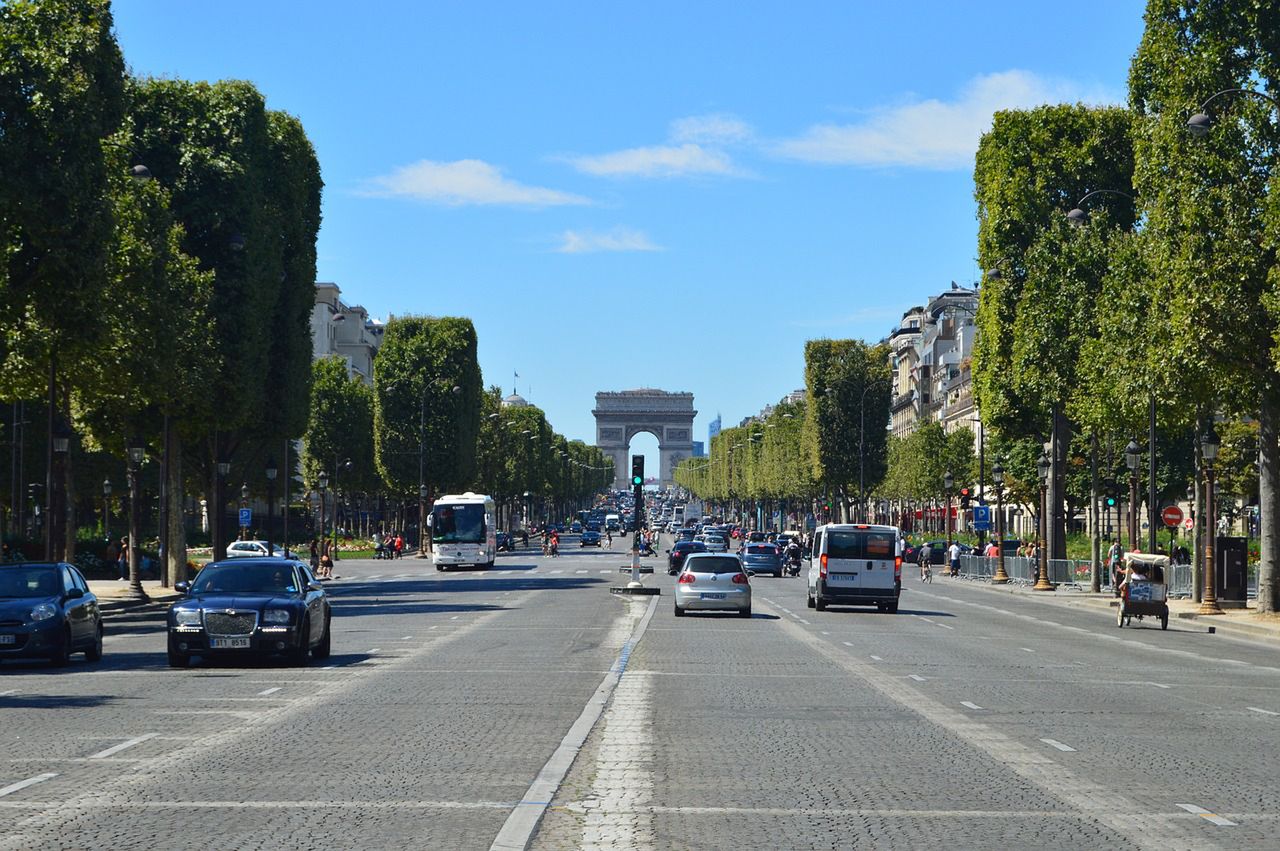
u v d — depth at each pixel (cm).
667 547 16312
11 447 9338
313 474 14912
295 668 2930
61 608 3092
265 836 1192
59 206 4319
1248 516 10819
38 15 4378
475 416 13625
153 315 5425
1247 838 1220
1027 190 6975
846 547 5394
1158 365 4909
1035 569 8025
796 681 2661
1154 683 2788
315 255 7325
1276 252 4397
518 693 2403
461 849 1140
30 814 1292
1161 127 4816
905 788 1467
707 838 1199
